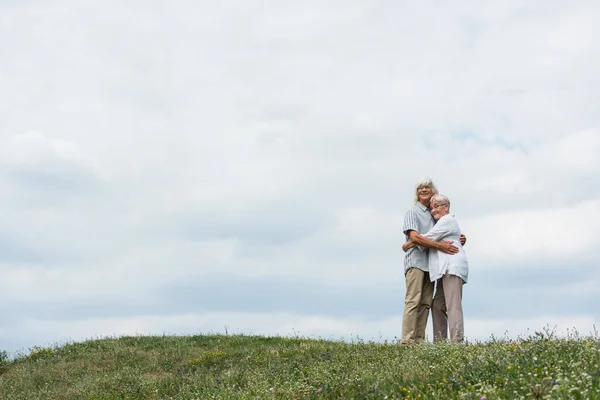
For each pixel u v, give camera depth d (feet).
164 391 32.76
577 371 18.56
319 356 33.88
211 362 40.65
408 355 28.12
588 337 25.70
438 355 26.66
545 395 16.48
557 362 20.33
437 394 19.12
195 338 53.93
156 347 50.96
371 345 36.17
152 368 42.88
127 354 48.39
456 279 33.60
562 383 16.87
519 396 16.94
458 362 23.62
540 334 26.23
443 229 34.17
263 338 51.55
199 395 28.99
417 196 36.70
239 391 26.81
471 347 27.32
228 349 46.39
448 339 31.30
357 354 32.01
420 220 35.86
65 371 44.57
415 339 35.76
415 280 35.32
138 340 54.49
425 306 36.14
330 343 43.04
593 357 20.72
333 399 22.21
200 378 34.19
